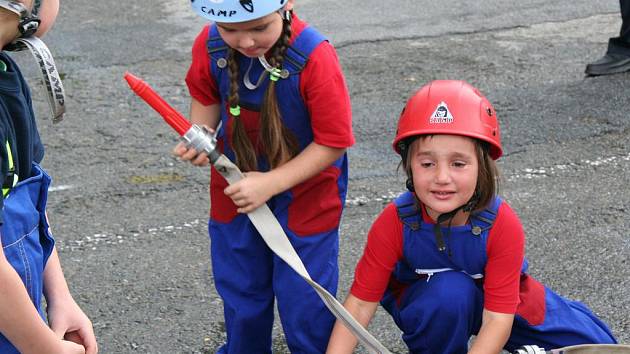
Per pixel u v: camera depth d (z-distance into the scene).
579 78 6.27
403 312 2.97
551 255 4.04
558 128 5.45
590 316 3.10
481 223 2.78
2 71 2.07
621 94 5.93
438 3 8.12
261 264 2.99
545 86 6.14
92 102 5.99
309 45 2.68
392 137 5.39
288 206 2.89
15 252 2.10
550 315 3.00
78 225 4.43
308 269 2.92
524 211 4.45
